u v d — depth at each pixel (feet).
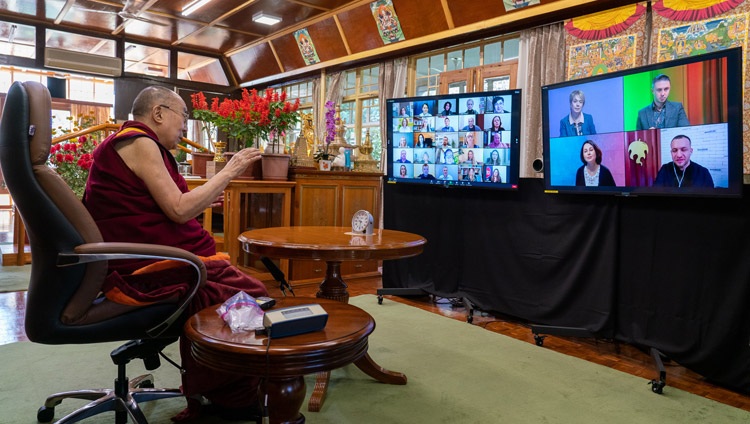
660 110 8.80
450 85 20.48
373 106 24.50
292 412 4.38
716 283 8.45
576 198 10.70
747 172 11.57
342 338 4.41
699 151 8.32
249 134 14.47
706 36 12.15
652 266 9.46
